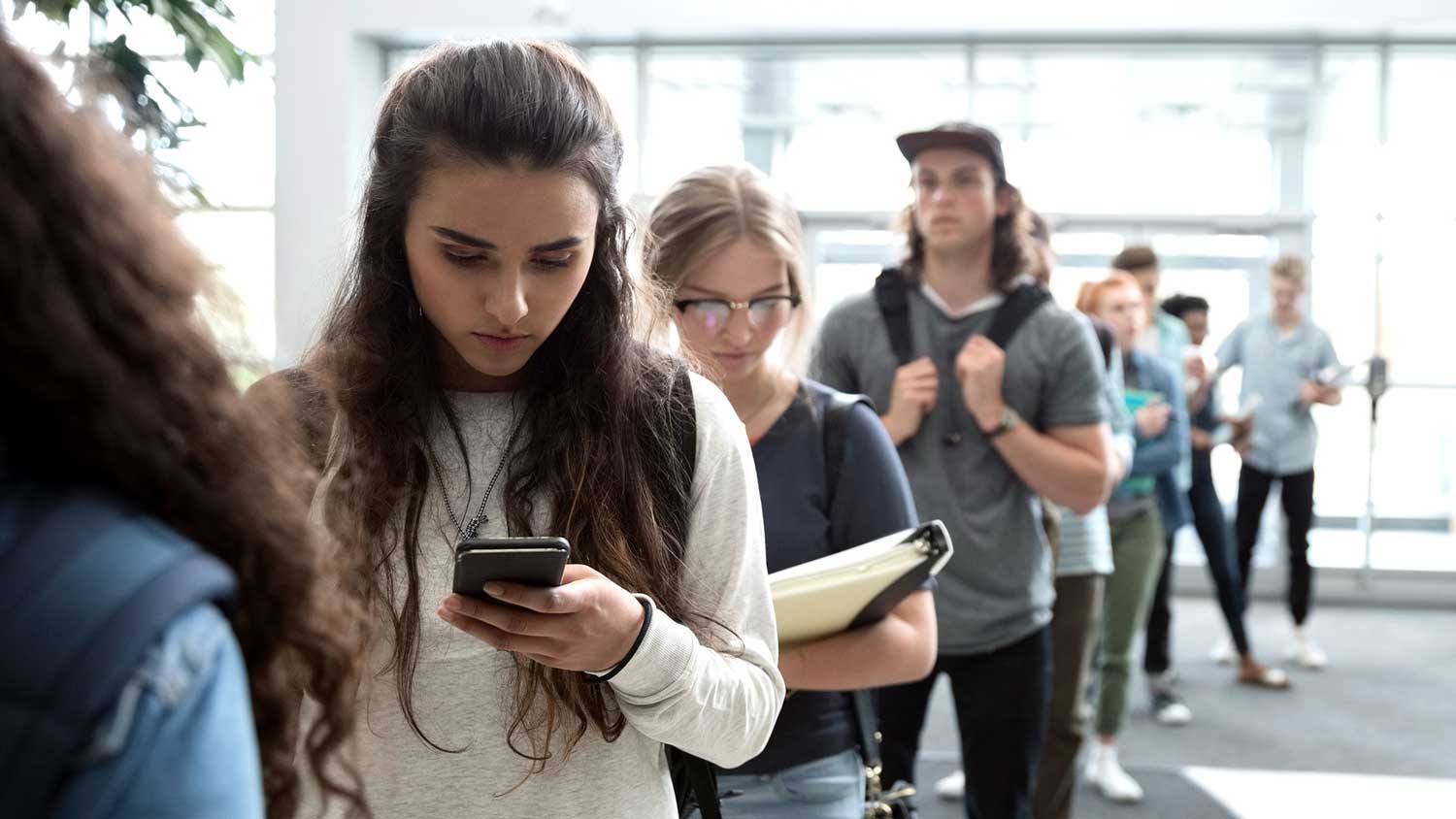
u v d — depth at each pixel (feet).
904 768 8.70
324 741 2.60
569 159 3.65
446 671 3.73
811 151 28.07
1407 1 26.08
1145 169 27.91
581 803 3.78
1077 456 8.47
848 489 5.88
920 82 27.89
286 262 26.53
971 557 8.45
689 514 4.02
